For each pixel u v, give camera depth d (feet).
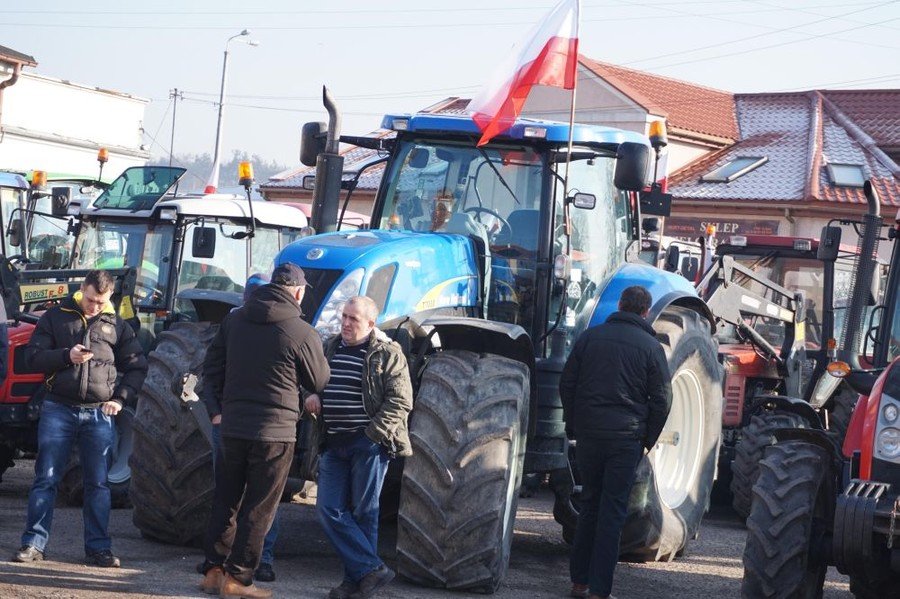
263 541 20.90
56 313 22.89
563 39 26.66
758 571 21.57
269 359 20.51
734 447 37.60
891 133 100.78
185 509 24.31
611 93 98.78
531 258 26.09
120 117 107.86
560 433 25.55
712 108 107.65
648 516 25.57
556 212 26.18
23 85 97.55
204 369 21.52
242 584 20.62
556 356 25.89
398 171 27.50
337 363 21.39
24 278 32.01
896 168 94.99
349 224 56.34
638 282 27.07
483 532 21.77
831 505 22.70
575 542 23.12
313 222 26.84
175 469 24.21
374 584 21.06
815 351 40.27
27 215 46.57
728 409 37.86
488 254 26.20
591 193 27.40
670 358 26.58
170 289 36.58
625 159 24.95
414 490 21.90
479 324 22.65
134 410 30.53
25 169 97.66
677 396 28.09
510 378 22.84
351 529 21.04
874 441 20.44
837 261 42.50
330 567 24.12
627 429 22.58
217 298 25.68
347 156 106.11
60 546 24.11
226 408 20.66
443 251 24.99
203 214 37.32
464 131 26.45
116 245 37.68
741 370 38.14
